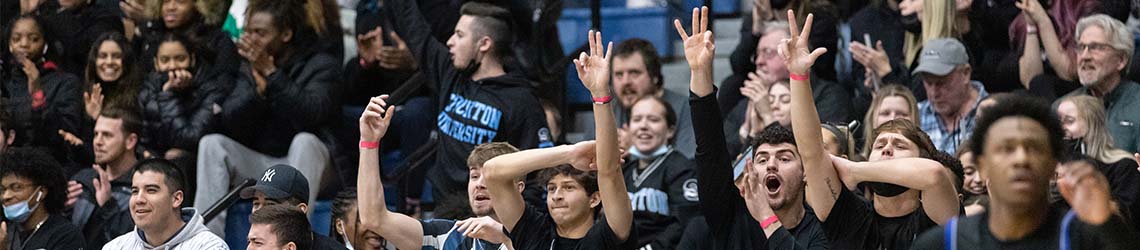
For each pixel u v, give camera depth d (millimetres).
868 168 5371
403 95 8828
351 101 9836
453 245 6695
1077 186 4020
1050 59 8406
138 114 8992
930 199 5277
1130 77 8086
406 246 6602
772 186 6023
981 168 4125
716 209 5742
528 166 5840
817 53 5395
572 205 5996
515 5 9516
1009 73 8680
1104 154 7273
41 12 10219
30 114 9609
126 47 9406
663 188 7910
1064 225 4000
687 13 10812
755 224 5789
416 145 9594
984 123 4109
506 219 5996
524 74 9031
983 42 8883
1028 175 3998
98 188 8672
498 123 8164
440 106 8445
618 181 5742
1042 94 8328
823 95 8406
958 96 8008
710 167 5695
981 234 4105
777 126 6113
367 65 9789
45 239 8039
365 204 6496
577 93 10188
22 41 9914
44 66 9977
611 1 11070
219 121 8984
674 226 7793
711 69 5684
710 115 5664
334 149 9094
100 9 10305
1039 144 4012
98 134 8828
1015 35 8703
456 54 8305
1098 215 3969
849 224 5480
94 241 8594
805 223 6070
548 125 8367
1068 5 8477
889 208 5512
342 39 9461
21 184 8023
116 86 9398
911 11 8656
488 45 8297
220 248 7324
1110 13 8516
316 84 9102
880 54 8625
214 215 8125
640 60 8594
